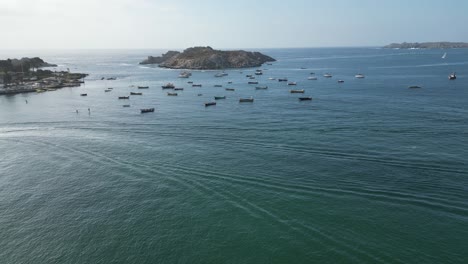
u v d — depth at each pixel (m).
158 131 87.12
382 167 57.88
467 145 67.56
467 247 37.66
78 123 99.31
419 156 62.22
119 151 70.75
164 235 42.00
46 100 148.25
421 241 38.88
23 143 78.31
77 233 43.00
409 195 48.19
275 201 48.12
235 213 45.84
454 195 47.69
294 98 137.62
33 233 43.25
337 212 44.91
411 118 92.25
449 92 137.75
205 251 39.06
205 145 73.50
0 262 38.38
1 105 135.12
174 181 55.62
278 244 39.50
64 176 59.25
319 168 58.41
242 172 57.72
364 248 38.12
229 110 114.69
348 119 94.06
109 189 53.97
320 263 36.41
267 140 75.81
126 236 42.09
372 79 198.75
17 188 55.16
